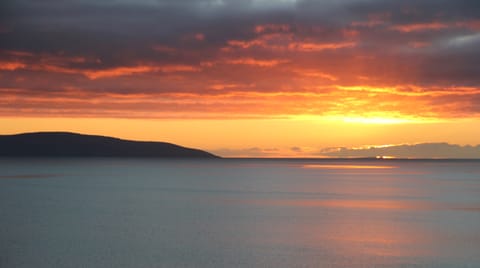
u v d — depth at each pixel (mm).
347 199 63969
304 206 54844
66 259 28156
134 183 95688
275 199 63531
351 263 27500
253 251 30203
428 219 44344
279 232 36875
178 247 31297
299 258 28531
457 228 39062
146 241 33125
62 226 39250
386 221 43031
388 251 30375
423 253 29828
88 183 95312
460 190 80875
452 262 27781
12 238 33969
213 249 30719
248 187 86125
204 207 53344
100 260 27922
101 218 43906
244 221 42469
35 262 27469
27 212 48156
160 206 54219
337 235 35594
